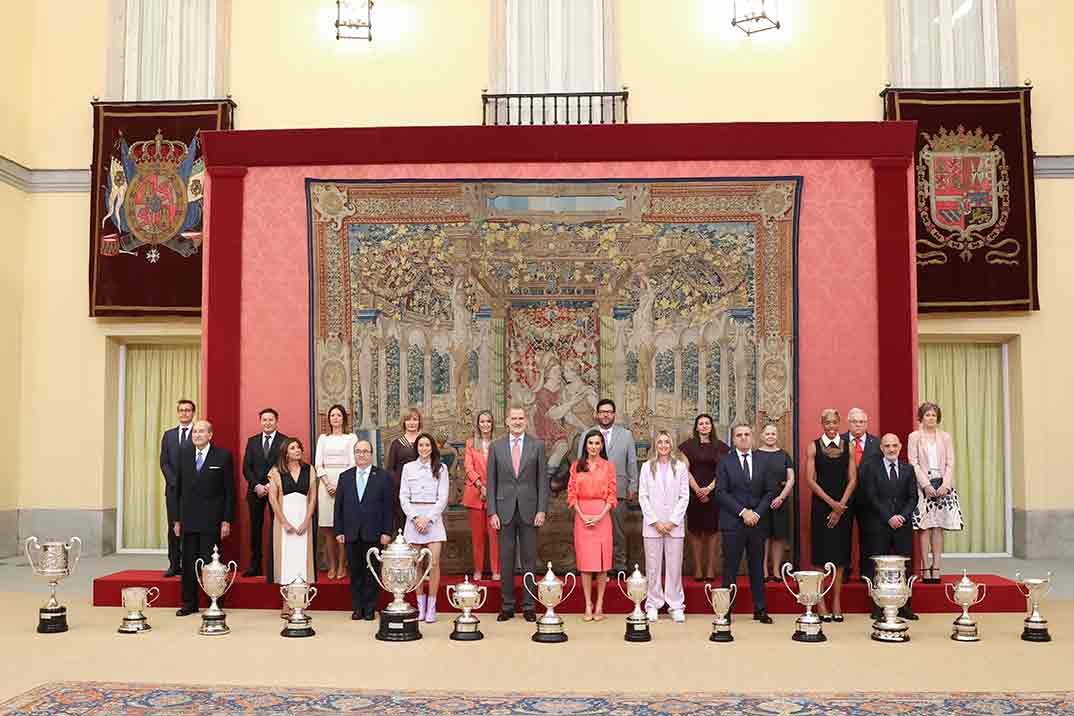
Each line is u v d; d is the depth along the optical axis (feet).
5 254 45.93
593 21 46.70
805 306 33.91
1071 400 45.27
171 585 32.07
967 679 22.43
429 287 34.60
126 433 48.42
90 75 48.14
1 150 45.70
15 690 21.21
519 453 30.25
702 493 31.68
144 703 20.10
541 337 34.50
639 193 34.27
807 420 33.71
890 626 26.81
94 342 47.37
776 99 46.19
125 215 46.73
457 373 34.37
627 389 34.27
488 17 46.80
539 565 33.88
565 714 19.35
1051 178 45.85
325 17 47.14
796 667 23.67
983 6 46.29
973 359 46.78
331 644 26.35
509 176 34.37
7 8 46.14
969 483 46.34
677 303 34.32
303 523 30.27
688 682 22.13
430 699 20.51
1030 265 44.60
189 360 48.62
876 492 29.48
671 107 46.34
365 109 46.80
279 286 34.60
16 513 46.80
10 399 46.37
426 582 31.42
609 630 28.43
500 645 26.27
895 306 33.65
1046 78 46.14
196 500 30.60
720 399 34.04
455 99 46.68
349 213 34.58
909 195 33.83
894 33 46.14
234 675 22.76
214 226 34.63
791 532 33.40
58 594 34.91
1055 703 20.18
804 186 34.01
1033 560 44.34
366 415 34.32
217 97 47.16
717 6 46.55
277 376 34.42
